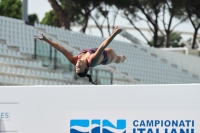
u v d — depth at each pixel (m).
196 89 21.11
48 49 62.09
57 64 62.66
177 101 21.17
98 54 21.22
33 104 21.44
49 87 21.42
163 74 86.69
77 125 21.31
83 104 21.31
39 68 60.91
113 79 73.38
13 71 58.12
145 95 21.25
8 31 64.31
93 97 21.31
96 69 66.56
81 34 76.62
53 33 71.38
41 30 69.81
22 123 21.42
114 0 103.50
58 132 21.36
